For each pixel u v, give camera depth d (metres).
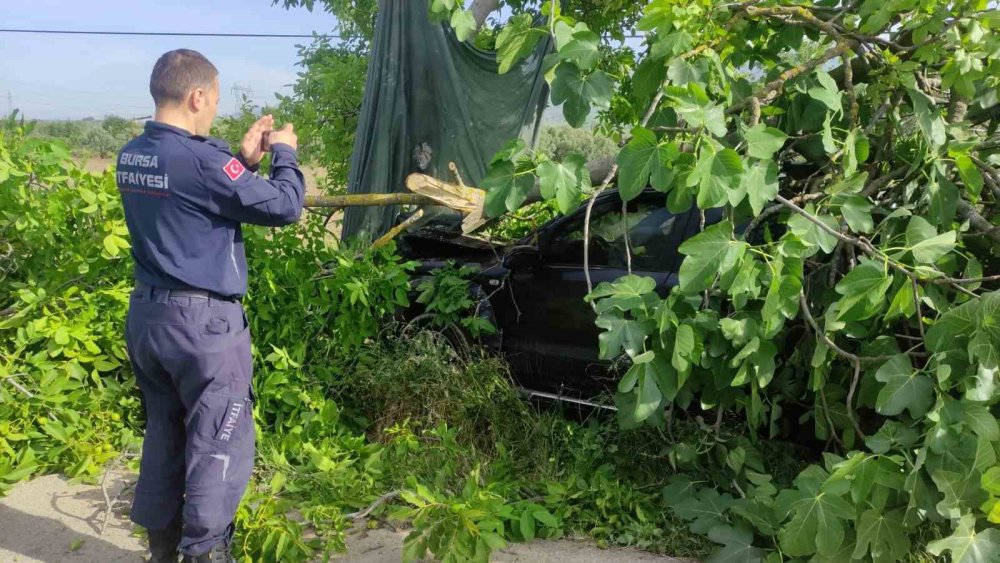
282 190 2.74
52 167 3.96
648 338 3.15
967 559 2.57
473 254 5.27
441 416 4.10
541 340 4.52
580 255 4.43
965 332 2.72
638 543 3.28
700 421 3.58
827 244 2.97
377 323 4.59
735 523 3.11
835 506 2.71
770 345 3.10
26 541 3.11
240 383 2.77
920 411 2.76
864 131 3.46
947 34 3.24
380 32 5.70
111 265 4.09
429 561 3.10
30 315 3.79
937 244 2.79
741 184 2.79
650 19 3.09
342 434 4.08
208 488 2.67
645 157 2.80
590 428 3.97
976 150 3.54
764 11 3.36
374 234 5.70
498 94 5.75
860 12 3.27
